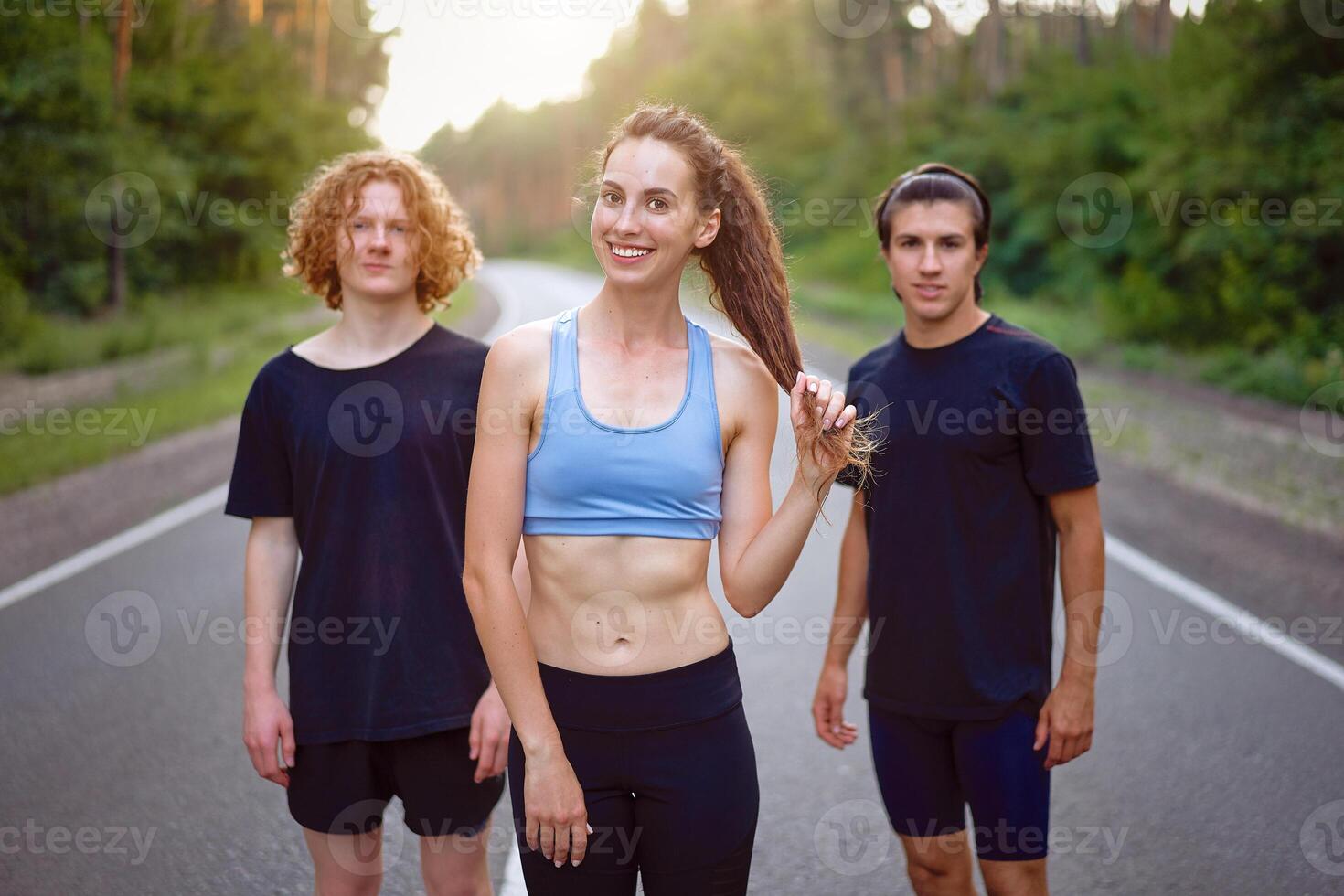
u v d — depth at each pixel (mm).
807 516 1726
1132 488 7477
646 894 1769
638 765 1704
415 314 2260
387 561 2107
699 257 1889
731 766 1742
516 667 1665
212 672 4387
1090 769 3541
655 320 1741
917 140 32188
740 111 45281
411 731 2080
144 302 19312
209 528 6555
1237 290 13562
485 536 1692
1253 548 6012
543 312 22797
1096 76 25656
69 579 5570
